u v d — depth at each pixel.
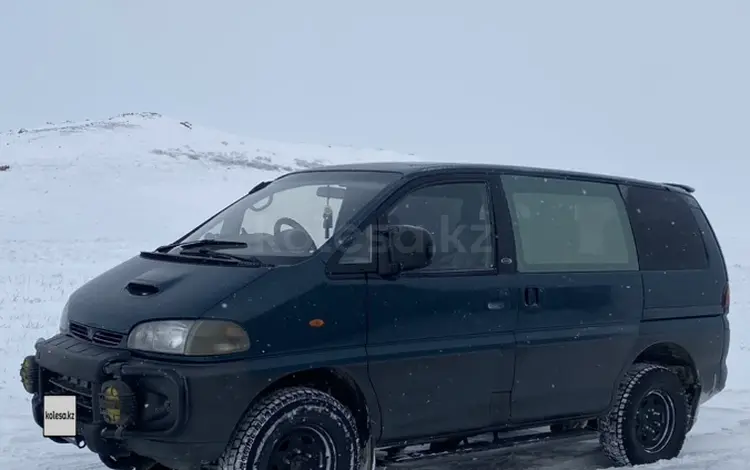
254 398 4.55
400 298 5.08
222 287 4.61
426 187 5.45
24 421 7.11
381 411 5.02
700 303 6.86
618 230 6.49
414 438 5.21
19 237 29.70
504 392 5.57
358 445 4.91
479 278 5.47
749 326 14.34
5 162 47.50
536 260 5.85
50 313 12.95
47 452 6.25
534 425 5.83
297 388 4.74
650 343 6.47
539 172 6.09
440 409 5.27
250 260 4.87
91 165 48.00
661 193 6.96
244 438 4.47
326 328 4.77
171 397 4.32
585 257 6.20
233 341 4.45
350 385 4.97
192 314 4.45
